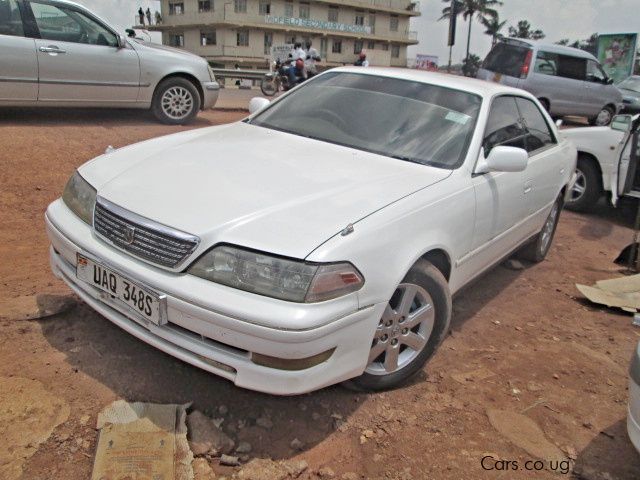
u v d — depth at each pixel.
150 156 3.17
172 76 8.56
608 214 7.65
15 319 3.20
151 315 2.44
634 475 2.60
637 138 5.38
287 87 16.34
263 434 2.60
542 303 4.48
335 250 2.36
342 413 2.79
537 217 4.73
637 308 4.45
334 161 3.22
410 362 2.98
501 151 3.38
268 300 2.27
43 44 7.24
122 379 2.83
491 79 15.29
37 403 2.58
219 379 2.92
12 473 2.22
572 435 2.84
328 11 55.00
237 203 2.57
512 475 2.52
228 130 3.83
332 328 2.33
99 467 2.25
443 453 2.60
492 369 3.36
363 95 3.90
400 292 2.83
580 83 15.52
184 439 2.44
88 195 2.89
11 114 8.07
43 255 4.23
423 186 3.04
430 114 3.68
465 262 3.43
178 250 2.41
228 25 49.25
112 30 7.82
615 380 3.38
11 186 5.53
